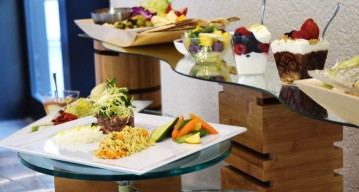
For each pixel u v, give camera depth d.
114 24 2.41
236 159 1.82
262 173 1.69
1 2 5.00
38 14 4.77
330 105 1.20
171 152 1.42
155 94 2.58
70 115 1.83
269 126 1.66
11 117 5.16
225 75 1.66
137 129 1.50
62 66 4.53
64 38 4.43
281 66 1.51
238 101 1.76
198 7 3.07
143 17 2.34
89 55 4.44
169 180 2.07
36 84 5.02
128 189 1.51
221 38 1.78
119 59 2.51
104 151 1.40
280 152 1.69
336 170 2.29
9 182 3.35
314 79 1.31
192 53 1.82
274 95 1.40
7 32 5.04
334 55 2.15
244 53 1.63
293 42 1.47
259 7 2.53
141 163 1.35
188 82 3.37
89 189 1.99
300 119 1.68
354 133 2.17
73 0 4.35
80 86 4.46
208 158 1.39
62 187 1.99
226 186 1.92
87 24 2.44
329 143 1.73
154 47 2.22
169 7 2.52
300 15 2.29
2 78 5.09
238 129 1.58
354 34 2.04
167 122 1.70
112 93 1.67
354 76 1.20
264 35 1.62
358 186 2.19
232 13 2.75
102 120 1.63
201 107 3.26
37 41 4.86
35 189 3.21
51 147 1.50
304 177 1.73
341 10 2.09
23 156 1.48
